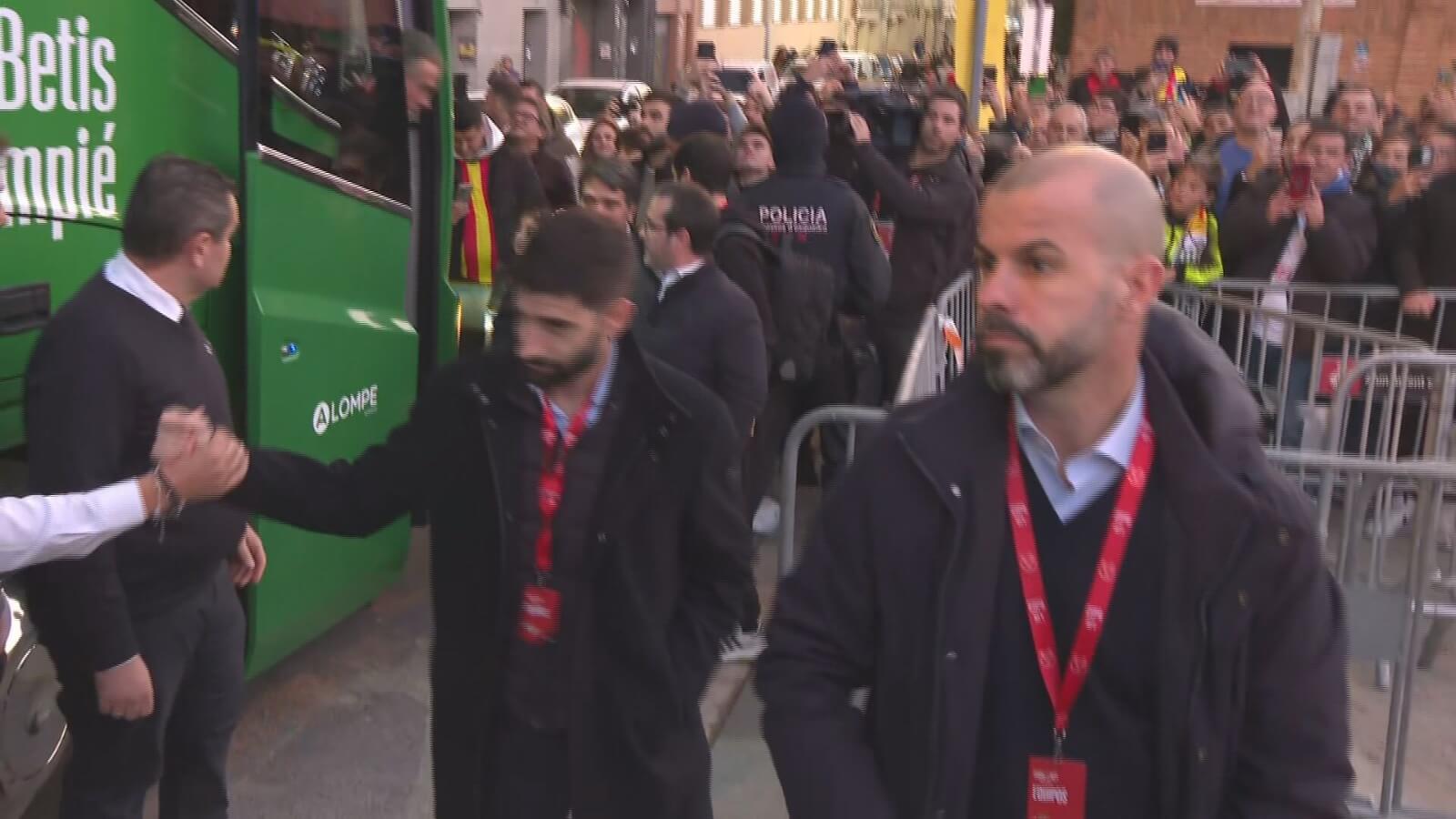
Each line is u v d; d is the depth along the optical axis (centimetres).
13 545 232
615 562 252
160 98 355
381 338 455
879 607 178
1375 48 2728
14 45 301
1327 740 169
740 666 489
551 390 251
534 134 697
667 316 423
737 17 4700
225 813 329
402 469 256
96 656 271
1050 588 172
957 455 173
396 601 553
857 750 179
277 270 391
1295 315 606
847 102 744
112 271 284
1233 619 166
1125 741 171
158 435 246
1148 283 169
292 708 459
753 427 487
